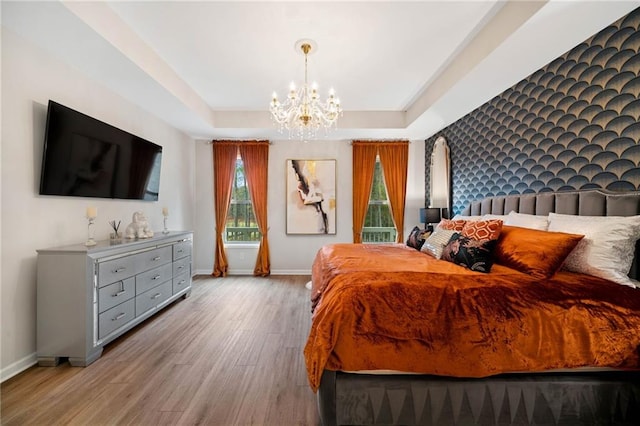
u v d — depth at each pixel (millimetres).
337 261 2289
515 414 1388
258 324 2840
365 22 2217
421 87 3436
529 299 1427
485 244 1981
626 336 1343
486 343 1359
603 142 1942
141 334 2600
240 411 1592
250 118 4277
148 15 2145
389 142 4949
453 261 2137
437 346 1371
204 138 4918
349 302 1458
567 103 2199
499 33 2080
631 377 1397
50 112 2125
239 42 2496
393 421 1404
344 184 5051
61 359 2127
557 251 1721
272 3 2014
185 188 4672
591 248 1719
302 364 2090
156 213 3822
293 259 5070
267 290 4066
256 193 4934
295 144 5035
